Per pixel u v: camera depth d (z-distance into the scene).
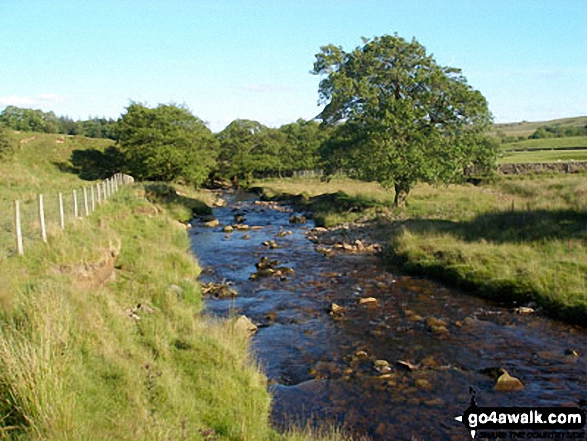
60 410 6.23
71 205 21.83
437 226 24.97
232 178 77.31
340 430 8.72
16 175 37.53
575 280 15.45
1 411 6.20
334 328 13.88
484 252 19.34
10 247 12.31
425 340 12.88
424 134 29.94
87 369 7.71
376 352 12.20
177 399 7.74
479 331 13.41
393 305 15.81
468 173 49.25
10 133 59.09
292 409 9.46
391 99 29.11
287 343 12.84
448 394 10.02
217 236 29.28
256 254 23.88
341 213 34.50
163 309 12.97
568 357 11.64
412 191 41.03
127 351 8.98
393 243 23.38
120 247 17.73
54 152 60.53
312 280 19.02
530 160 56.91
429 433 8.62
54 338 7.71
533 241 20.16
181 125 56.44
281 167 77.75
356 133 30.83
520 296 15.70
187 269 19.41
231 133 77.19
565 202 28.92
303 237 28.62
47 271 11.29
